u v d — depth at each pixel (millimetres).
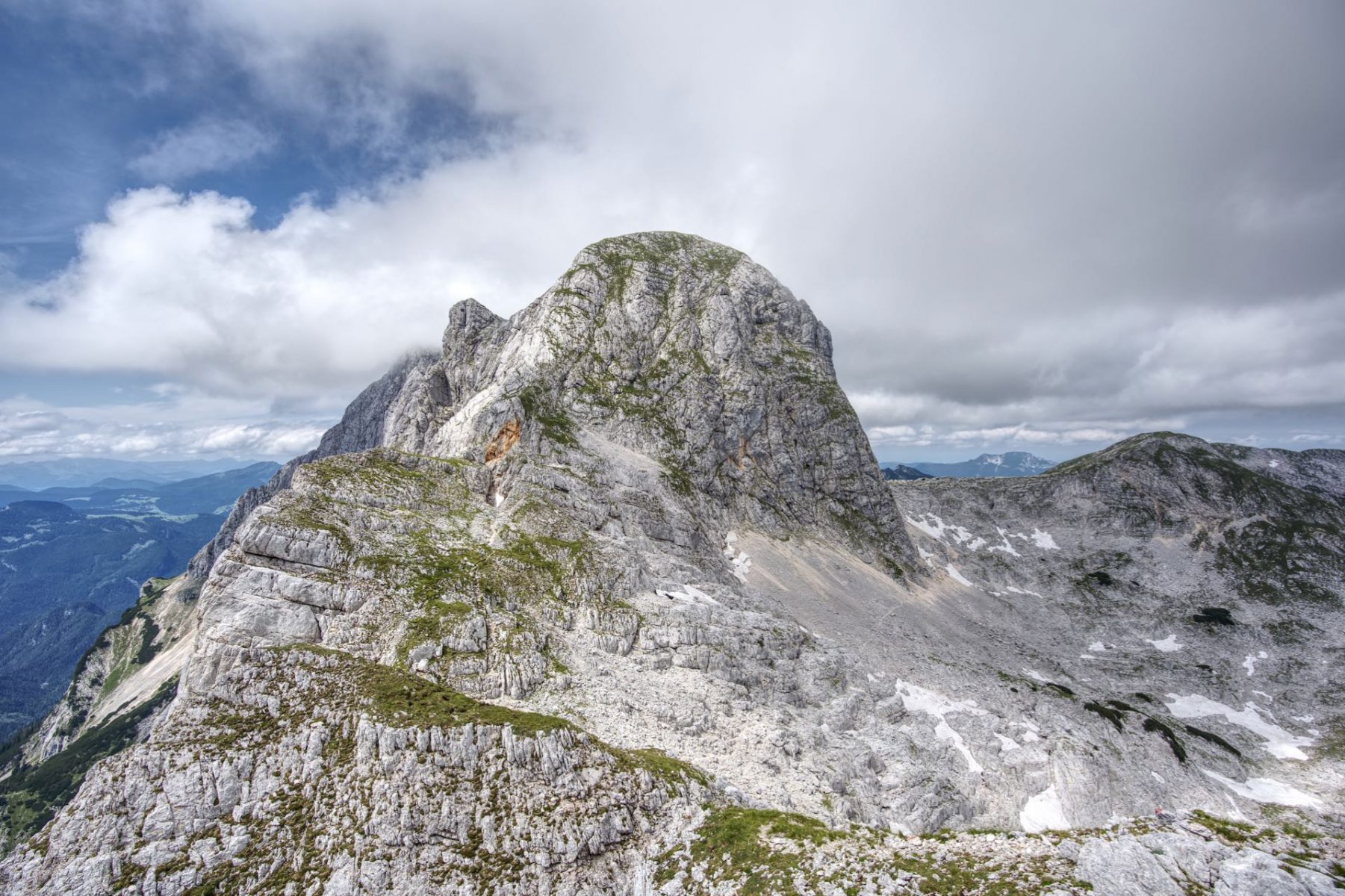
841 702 102438
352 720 61375
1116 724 129625
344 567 87875
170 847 51812
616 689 80688
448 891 49500
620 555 113312
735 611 113812
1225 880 35125
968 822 86125
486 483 134750
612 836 53906
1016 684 136625
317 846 52188
